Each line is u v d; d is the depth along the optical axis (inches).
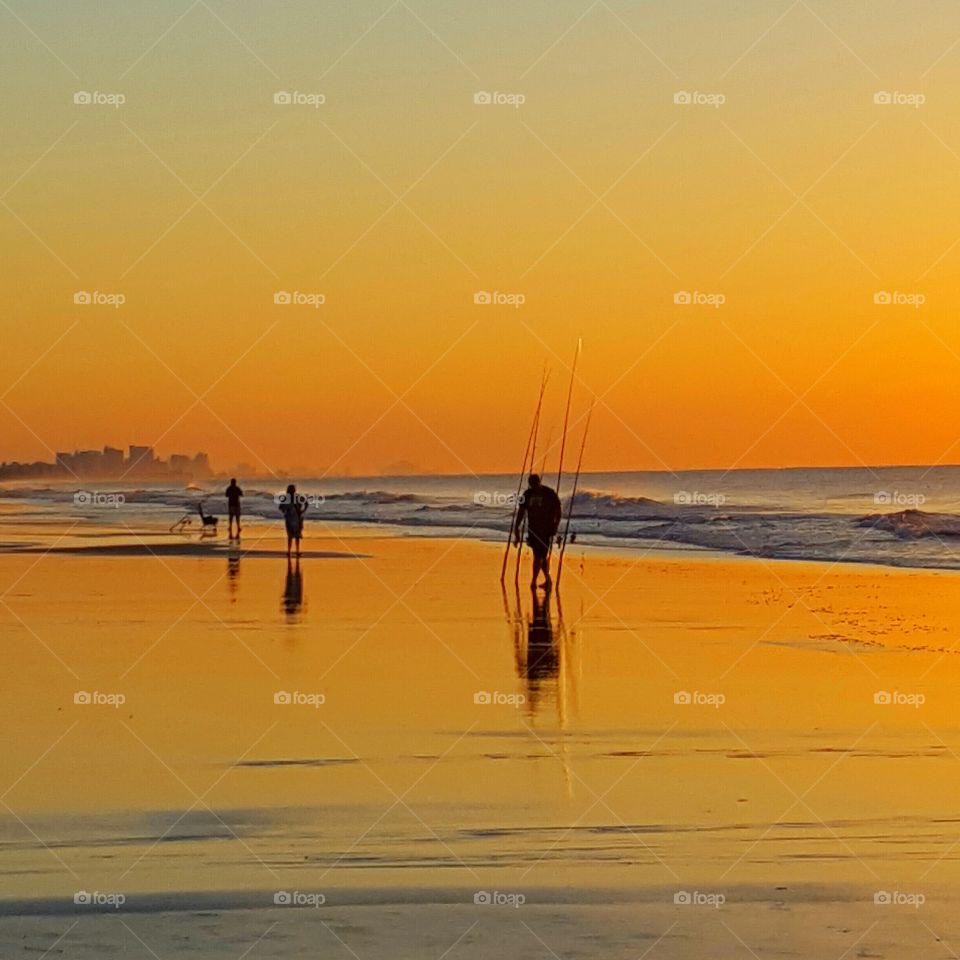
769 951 250.7
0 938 257.9
